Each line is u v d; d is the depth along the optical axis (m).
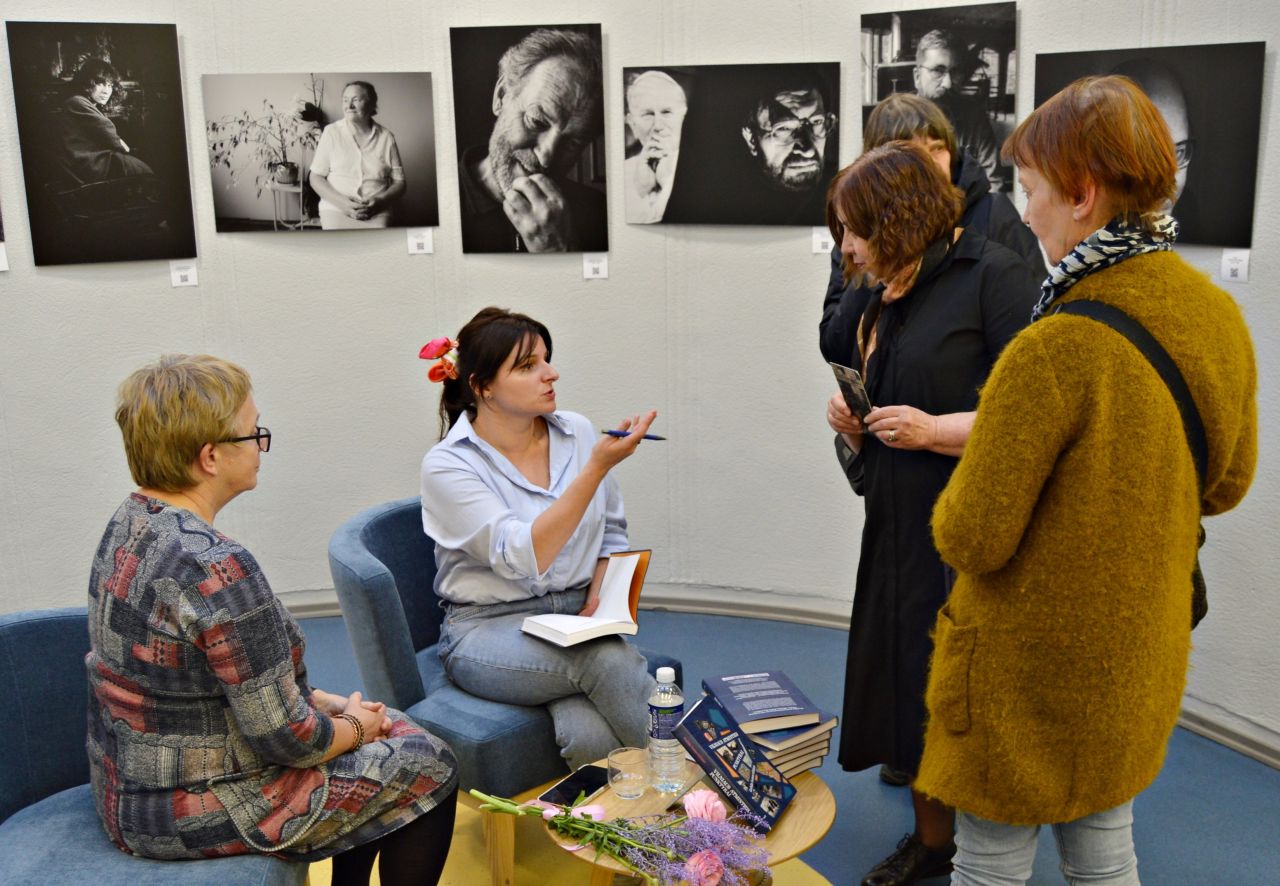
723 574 4.29
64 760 2.13
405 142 4.03
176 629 1.77
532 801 2.06
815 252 3.89
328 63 4.00
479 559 2.64
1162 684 1.56
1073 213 1.54
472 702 2.51
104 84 3.79
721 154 3.89
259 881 1.79
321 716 1.90
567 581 2.69
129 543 1.82
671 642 4.02
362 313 4.18
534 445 2.79
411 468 4.33
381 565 2.51
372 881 2.60
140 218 3.92
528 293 4.17
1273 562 2.98
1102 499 1.47
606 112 3.99
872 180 2.13
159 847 1.81
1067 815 1.59
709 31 3.86
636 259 4.09
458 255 4.16
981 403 1.55
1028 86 3.43
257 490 4.26
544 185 4.01
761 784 2.08
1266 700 3.05
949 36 3.49
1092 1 3.23
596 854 1.91
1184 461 1.49
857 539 4.04
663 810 2.04
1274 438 2.93
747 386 4.09
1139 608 1.50
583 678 2.43
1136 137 1.46
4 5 3.73
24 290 3.91
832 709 3.46
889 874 2.46
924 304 2.23
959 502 1.54
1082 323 1.47
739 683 2.40
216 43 3.94
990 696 1.59
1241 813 2.82
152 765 1.82
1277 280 2.88
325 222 4.05
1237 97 2.89
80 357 4.01
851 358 2.57
